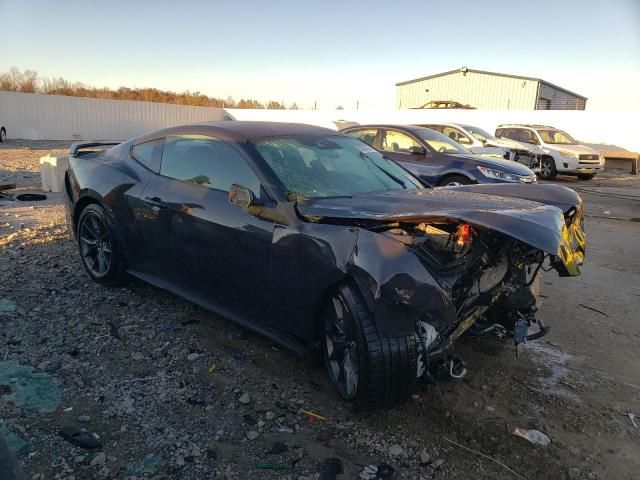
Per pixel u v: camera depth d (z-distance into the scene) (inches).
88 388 122.6
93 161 193.5
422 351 108.6
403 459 104.0
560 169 660.1
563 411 122.1
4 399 114.8
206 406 118.5
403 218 107.8
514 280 127.6
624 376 138.9
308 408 119.6
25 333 147.3
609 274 230.7
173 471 97.2
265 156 140.4
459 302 113.2
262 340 151.0
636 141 887.1
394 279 100.6
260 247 128.3
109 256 181.8
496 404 124.1
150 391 123.1
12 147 941.2
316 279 115.9
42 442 102.3
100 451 101.1
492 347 153.1
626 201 484.7
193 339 149.9
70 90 2027.6
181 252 152.8
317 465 101.2
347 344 113.3
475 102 1409.9
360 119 1176.8
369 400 109.3
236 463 100.6
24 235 248.5
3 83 1897.1
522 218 106.1
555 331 166.4
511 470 102.0
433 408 121.6
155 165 169.2
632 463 105.0
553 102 1483.8
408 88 1514.5
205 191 146.9
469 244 109.0
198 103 2197.3
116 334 150.6
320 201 128.6
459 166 363.3
